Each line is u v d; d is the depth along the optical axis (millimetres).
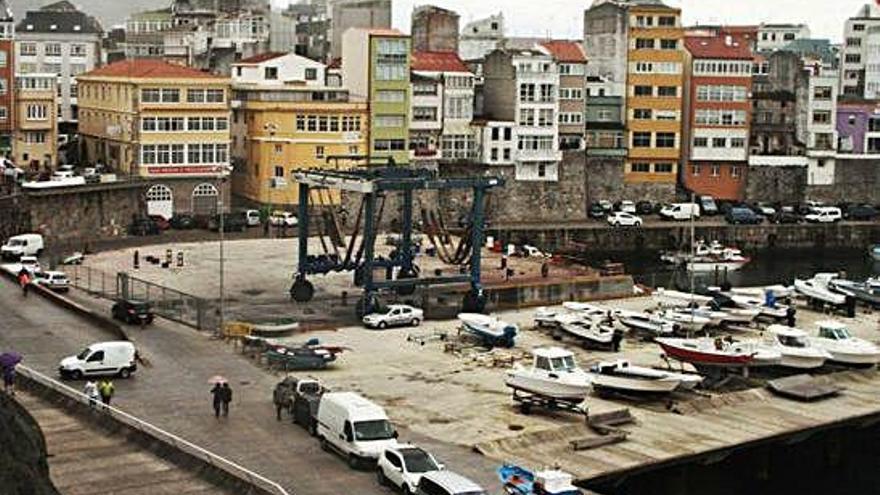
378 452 50750
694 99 159750
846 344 76562
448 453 55062
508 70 150750
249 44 173000
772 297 94562
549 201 152000
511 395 66438
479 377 70625
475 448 55719
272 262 110875
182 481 47281
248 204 142500
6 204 112562
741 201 161500
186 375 66188
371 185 87312
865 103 169500
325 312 89750
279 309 90062
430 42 180250
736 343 76312
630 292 102000
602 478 53562
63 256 108188
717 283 121062
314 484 49312
